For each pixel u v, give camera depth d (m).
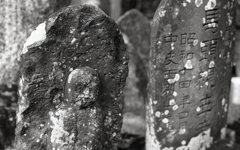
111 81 2.42
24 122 2.31
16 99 3.22
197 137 3.02
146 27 4.12
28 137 2.32
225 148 3.15
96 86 2.26
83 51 2.31
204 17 2.77
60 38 2.26
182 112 2.88
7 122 3.17
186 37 2.73
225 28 2.96
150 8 6.82
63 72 2.30
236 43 5.10
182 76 2.81
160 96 2.78
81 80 2.23
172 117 2.86
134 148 3.30
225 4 2.90
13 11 3.18
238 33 5.11
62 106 2.29
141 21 4.09
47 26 2.23
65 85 2.28
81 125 2.26
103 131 2.44
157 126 2.85
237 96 4.09
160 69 2.72
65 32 2.27
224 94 3.15
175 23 2.67
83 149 2.26
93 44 2.32
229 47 3.07
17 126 2.33
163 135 2.88
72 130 2.25
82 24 2.28
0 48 3.25
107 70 2.39
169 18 2.64
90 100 2.25
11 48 3.24
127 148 3.28
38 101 2.30
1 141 3.17
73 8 2.28
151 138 2.90
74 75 2.23
